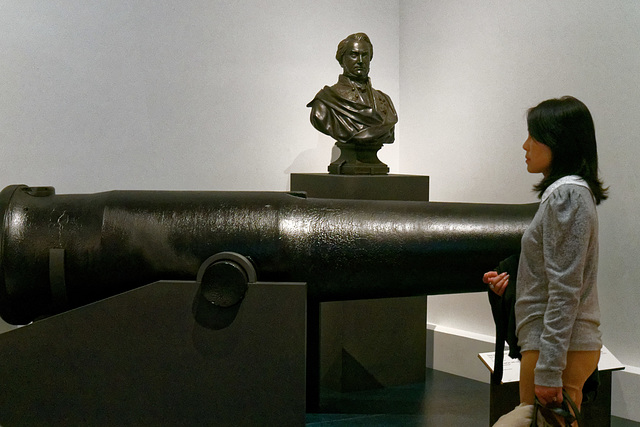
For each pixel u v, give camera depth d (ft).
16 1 9.69
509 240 7.54
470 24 11.92
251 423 6.63
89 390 6.72
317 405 10.25
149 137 10.89
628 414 9.90
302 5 12.20
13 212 7.22
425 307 11.44
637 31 9.72
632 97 9.82
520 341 5.84
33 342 6.70
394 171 13.34
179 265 7.03
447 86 12.37
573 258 5.38
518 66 11.23
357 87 10.78
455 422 9.66
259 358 6.56
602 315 10.31
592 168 5.78
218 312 6.55
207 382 6.62
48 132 10.04
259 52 11.82
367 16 12.89
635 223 9.88
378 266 7.42
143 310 6.61
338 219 7.43
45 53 9.95
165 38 10.93
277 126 12.10
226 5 11.44
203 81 11.32
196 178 11.37
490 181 11.76
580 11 10.37
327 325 11.05
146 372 6.66
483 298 11.81
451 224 7.56
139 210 7.16
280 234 7.07
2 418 6.79
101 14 10.37
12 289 7.16
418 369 11.51
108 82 10.48
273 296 6.51
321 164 12.63
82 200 7.36
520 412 5.74
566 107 5.79
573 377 5.66
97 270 7.11
